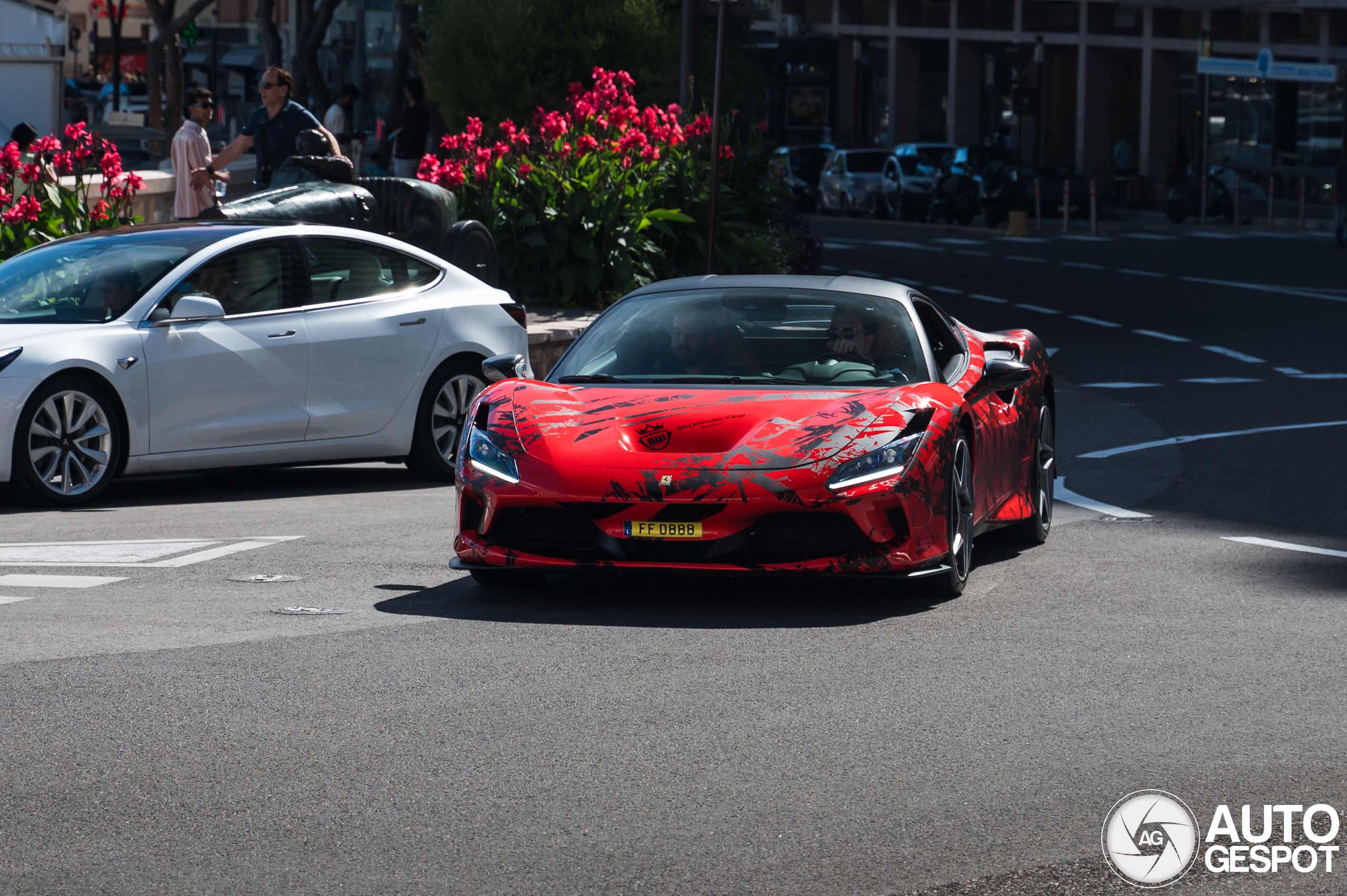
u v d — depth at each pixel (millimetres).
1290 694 10555
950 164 86812
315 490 20016
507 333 21297
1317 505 18734
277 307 19469
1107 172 101125
